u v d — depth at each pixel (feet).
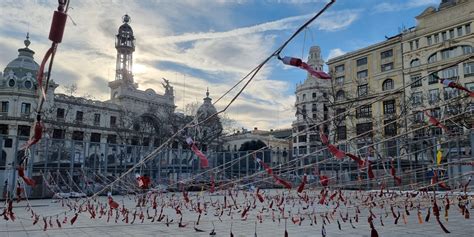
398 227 38.47
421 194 52.08
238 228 39.83
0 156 87.92
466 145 74.79
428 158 78.38
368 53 191.11
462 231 35.40
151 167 113.50
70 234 36.86
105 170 104.22
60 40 6.51
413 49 172.76
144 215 53.36
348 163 70.49
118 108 222.48
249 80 10.47
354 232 35.91
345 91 182.50
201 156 17.76
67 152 101.35
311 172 72.18
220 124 183.21
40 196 90.89
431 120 23.39
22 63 189.98
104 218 50.47
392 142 77.30
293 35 8.21
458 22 157.17
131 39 266.16
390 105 164.14
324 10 7.41
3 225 43.73
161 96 249.34
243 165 121.60
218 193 86.99
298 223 43.01
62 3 6.40
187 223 44.06
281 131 329.11
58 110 195.00
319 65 228.02
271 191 88.63
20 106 182.70
